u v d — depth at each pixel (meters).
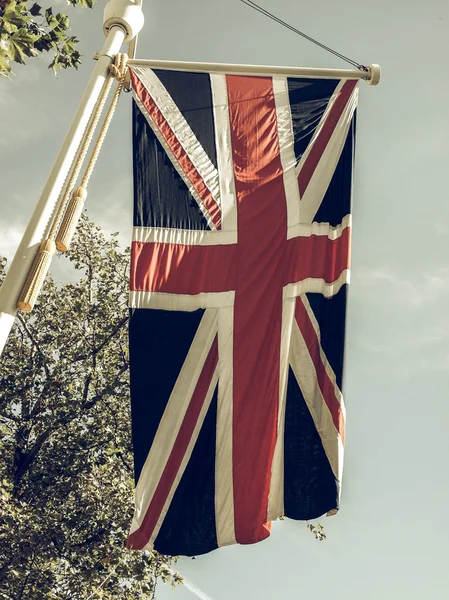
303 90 6.98
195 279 6.13
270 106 6.85
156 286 6.03
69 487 12.70
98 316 14.93
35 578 11.62
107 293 15.21
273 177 6.55
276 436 5.79
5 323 4.73
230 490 5.67
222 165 6.54
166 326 5.95
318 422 5.83
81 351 14.38
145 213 6.21
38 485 12.91
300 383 5.92
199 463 5.72
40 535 11.76
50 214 5.23
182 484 5.66
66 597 12.30
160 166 6.41
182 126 6.60
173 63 6.79
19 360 14.38
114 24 6.67
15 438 13.71
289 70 7.03
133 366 5.84
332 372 5.94
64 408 13.57
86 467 13.10
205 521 5.59
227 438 5.77
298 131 6.79
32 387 14.15
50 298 15.15
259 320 6.06
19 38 6.23
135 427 5.73
